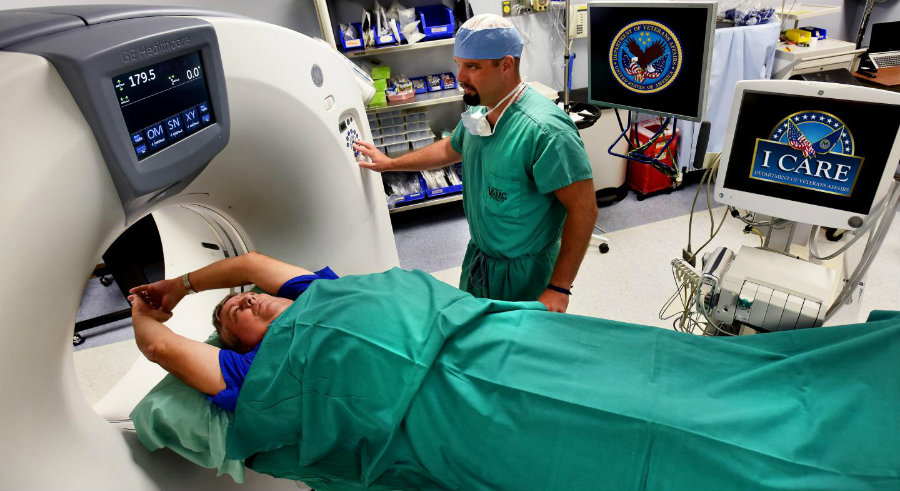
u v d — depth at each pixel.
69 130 0.88
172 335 1.36
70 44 0.86
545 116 1.50
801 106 1.29
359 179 1.79
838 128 1.26
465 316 1.23
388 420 1.15
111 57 0.88
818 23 3.96
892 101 1.16
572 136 1.49
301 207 1.58
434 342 1.19
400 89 3.17
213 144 1.14
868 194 1.27
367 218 1.85
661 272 2.83
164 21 1.01
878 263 2.71
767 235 1.65
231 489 1.46
